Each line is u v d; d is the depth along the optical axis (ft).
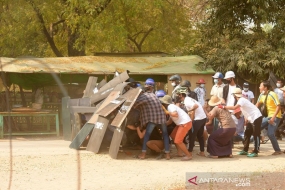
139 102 34.99
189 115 36.19
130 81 41.11
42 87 53.06
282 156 37.14
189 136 36.78
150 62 55.67
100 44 67.15
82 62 53.21
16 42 65.77
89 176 29.17
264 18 59.00
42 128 52.54
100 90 42.09
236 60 56.03
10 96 51.29
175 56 63.05
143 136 35.96
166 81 57.77
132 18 74.59
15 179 28.02
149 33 81.66
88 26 62.85
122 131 35.09
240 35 61.00
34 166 31.96
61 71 48.80
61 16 67.97
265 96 37.55
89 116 41.16
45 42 72.84
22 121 51.24
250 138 38.60
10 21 64.23
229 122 36.01
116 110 37.40
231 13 61.98
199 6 71.92
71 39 69.10
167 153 35.12
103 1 61.72
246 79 58.85
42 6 62.44
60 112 53.11
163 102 36.60
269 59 55.77
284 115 47.26
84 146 40.14
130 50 85.46
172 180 27.84
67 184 26.76
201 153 37.04
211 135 36.35
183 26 77.51
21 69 46.93
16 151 37.86
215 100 36.55
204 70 54.44
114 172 30.50
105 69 51.55
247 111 36.22
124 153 37.68
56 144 42.29
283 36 57.72
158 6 65.67
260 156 37.17
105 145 38.91
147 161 34.45
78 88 54.39
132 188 25.70
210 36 62.80
